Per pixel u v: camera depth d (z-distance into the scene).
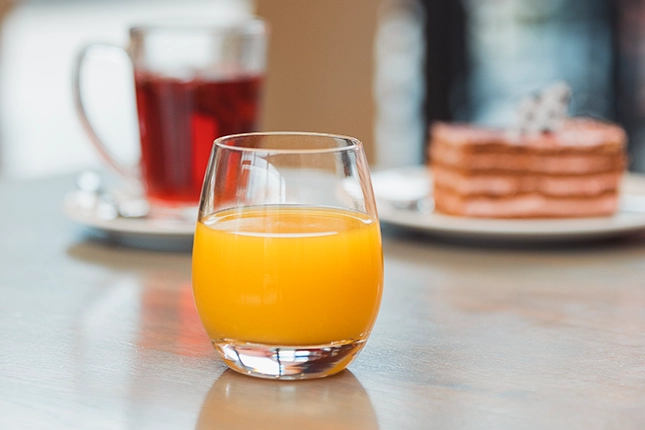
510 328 0.75
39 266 0.87
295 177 0.67
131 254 0.91
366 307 0.68
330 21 2.44
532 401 0.65
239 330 0.67
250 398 0.66
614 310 0.78
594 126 1.05
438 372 0.69
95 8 3.11
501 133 1.01
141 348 0.72
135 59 0.96
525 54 2.41
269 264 0.66
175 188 0.95
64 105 3.17
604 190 0.98
